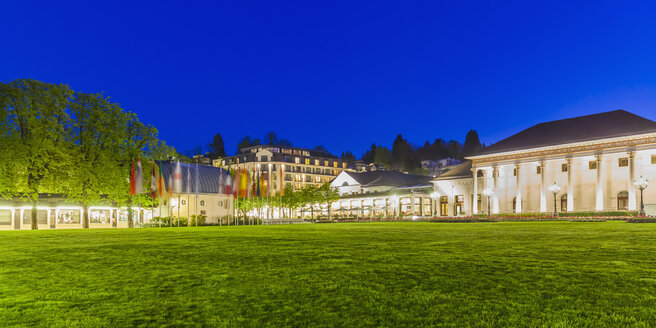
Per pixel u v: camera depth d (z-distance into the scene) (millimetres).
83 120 51344
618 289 9383
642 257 13875
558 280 10352
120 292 10039
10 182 45000
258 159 139250
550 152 75812
